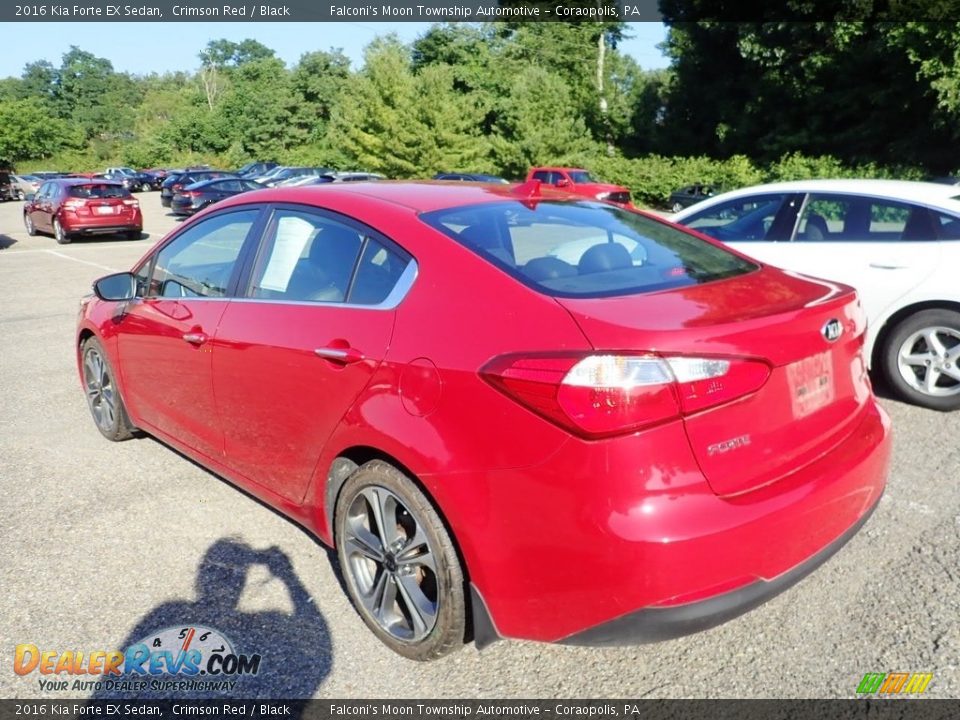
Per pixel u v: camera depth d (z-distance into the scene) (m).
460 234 2.82
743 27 31.31
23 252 16.81
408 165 39.94
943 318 5.08
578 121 40.66
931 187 5.54
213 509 3.91
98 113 116.31
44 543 3.58
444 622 2.58
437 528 2.53
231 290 3.49
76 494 4.09
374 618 2.86
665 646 2.83
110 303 4.45
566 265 2.75
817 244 5.59
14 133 79.88
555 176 29.30
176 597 3.16
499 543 2.35
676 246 3.20
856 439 2.73
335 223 3.15
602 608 2.22
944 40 23.28
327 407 2.86
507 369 2.30
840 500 2.51
